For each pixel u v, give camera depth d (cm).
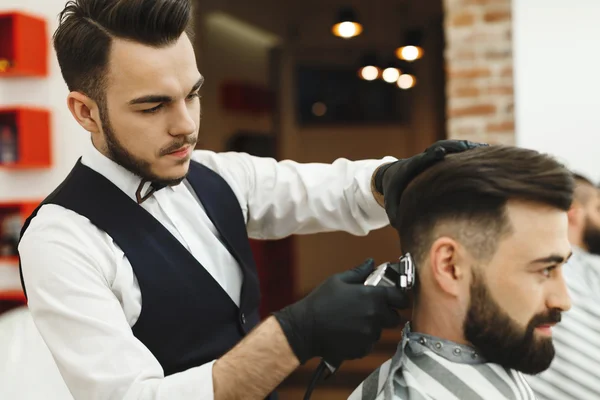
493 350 89
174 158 108
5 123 310
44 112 302
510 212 85
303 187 133
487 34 313
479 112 315
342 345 87
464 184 87
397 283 91
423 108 725
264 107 693
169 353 115
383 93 741
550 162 86
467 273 88
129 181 116
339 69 735
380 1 635
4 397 162
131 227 114
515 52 299
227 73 614
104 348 99
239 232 131
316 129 743
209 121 576
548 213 85
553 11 294
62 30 108
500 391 89
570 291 231
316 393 405
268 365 89
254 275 133
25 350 170
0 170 312
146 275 113
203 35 557
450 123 318
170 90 102
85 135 304
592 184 247
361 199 126
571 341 226
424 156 94
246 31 646
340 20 525
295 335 88
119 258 112
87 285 104
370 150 744
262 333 90
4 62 299
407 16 676
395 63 682
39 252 107
